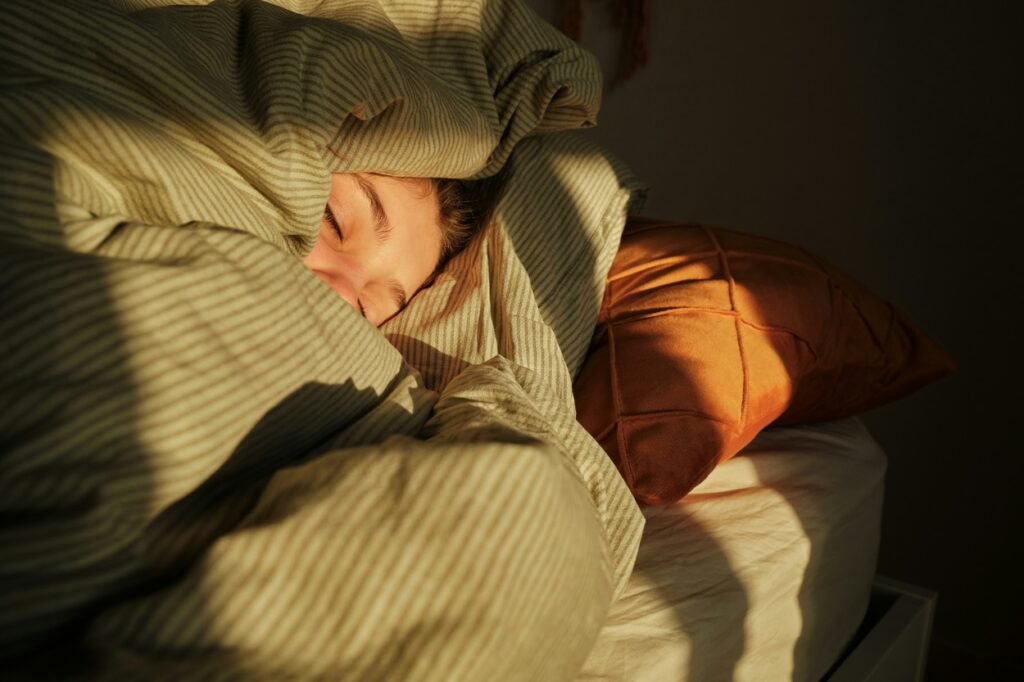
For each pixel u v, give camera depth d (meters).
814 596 0.98
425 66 1.04
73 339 0.49
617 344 0.98
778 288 1.02
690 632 0.76
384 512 0.50
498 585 0.50
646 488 0.86
